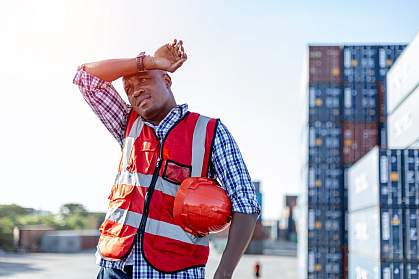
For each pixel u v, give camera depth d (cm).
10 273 3644
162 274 250
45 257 5478
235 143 269
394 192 1328
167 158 262
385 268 1304
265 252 7356
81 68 285
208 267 4141
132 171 268
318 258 2152
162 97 273
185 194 251
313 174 2214
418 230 1308
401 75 1539
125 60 272
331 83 2255
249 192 255
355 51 2261
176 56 275
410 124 1438
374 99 2230
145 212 256
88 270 3991
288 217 9969
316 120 2244
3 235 6562
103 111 292
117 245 255
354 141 2219
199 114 276
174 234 253
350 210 1811
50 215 9512
